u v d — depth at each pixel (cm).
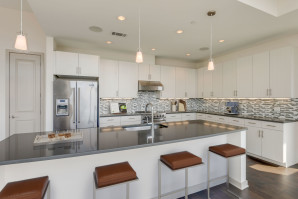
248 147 358
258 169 291
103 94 417
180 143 218
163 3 210
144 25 277
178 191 201
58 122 328
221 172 248
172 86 508
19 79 352
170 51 437
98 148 146
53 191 157
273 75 329
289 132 307
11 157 124
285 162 300
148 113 444
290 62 304
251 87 371
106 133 208
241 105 429
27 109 358
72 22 266
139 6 218
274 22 264
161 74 491
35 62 362
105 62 421
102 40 352
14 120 349
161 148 205
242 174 233
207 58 518
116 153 182
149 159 198
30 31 345
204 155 236
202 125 266
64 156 130
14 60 348
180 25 276
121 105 461
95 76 372
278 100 350
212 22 264
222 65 450
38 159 123
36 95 363
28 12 344
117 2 209
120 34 317
